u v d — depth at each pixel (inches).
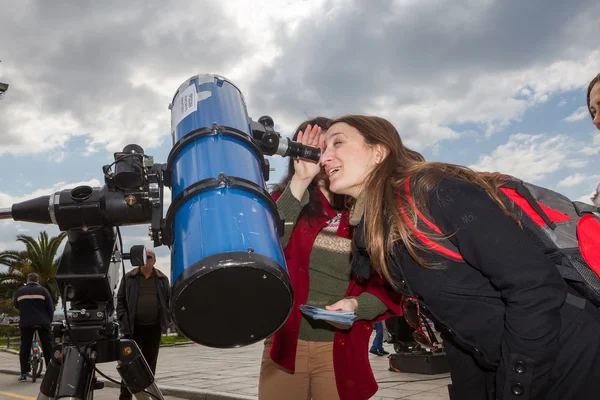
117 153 79.2
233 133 72.6
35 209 78.8
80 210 78.1
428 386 217.3
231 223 59.9
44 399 81.1
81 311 79.0
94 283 78.7
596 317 55.3
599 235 56.0
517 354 52.7
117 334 86.0
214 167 67.6
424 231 57.6
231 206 62.1
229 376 286.7
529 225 57.7
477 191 56.9
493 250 53.5
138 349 83.5
